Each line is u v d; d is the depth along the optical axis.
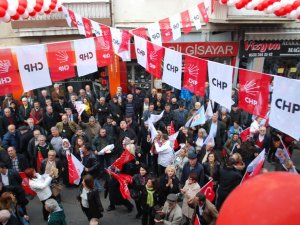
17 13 7.00
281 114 4.35
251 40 13.54
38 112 9.45
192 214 5.41
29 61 5.97
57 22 11.99
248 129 8.11
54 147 7.83
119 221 6.89
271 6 7.34
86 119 9.89
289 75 14.97
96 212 6.01
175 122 9.43
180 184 6.63
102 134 7.98
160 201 6.07
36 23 11.90
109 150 7.74
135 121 9.51
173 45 12.89
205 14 9.08
